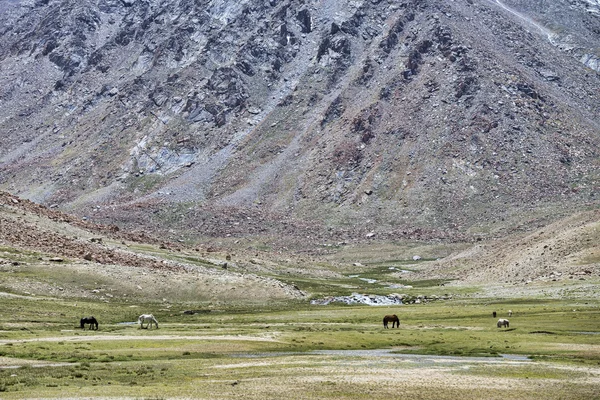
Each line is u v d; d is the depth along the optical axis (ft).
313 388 182.70
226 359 239.30
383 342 304.71
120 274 546.26
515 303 516.32
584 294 518.78
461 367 229.04
